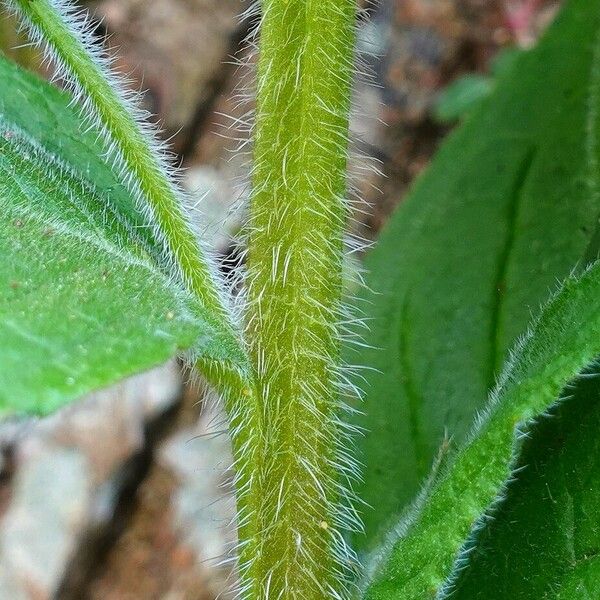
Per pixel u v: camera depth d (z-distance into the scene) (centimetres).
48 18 6
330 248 6
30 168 6
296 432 6
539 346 6
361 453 9
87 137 7
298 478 6
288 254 6
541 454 7
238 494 6
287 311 6
